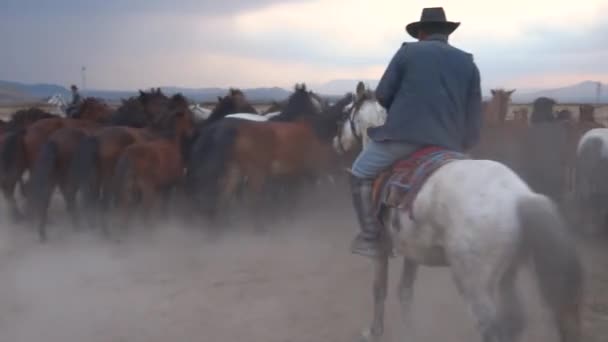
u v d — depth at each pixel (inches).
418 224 175.3
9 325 239.1
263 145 398.0
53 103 948.6
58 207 488.1
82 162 378.9
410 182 179.2
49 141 387.5
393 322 240.8
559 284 147.5
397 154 193.2
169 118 423.5
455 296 268.2
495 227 153.9
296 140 421.7
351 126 459.8
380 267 210.1
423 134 187.3
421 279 291.9
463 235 158.6
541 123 441.4
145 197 382.0
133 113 491.2
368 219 201.0
